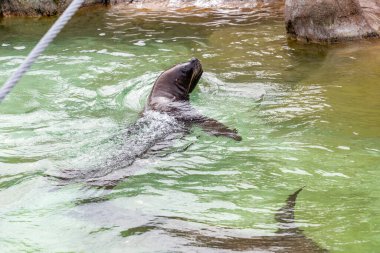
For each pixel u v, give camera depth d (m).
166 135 16.09
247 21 29.36
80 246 10.93
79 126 17.08
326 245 10.84
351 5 25.05
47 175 13.93
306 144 15.59
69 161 14.70
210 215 12.07
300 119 17.28
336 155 14.87
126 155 14.91
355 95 19.00
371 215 11.93
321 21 24.84
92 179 13.66
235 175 13.97
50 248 10.94
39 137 16.33
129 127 16.69
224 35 26.86
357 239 11.05
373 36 25.22
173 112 17.50
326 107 18.11
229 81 20.81
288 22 25.67
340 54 23.44
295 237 10.91
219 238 10.73
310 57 23.30
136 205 12.48
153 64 23.02
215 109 18.17
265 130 16.59
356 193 12.92
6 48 26.16
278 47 24.77
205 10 32.03
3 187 13.47
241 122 17.19
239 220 11.79
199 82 20.66
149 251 10.44
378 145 15.38
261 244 10.52
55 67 22.81
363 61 22.36
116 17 31.45
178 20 30.20
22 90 20.22
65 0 33.62
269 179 13.74
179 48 25.16
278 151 15.20
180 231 11.05
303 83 20.34
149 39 26.77
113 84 20.84
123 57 24.05
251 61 23.05
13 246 11.06
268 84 20.36
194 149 15.33
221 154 15.05
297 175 13.90
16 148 15.62
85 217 11.91
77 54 24.64
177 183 13.55
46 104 18.97
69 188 13.23
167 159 14.77
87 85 20.78
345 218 11.84
